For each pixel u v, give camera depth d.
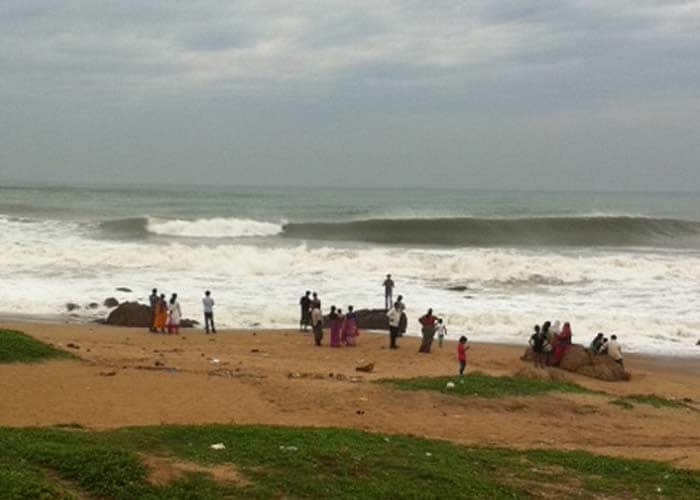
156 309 26.14
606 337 27.42
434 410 16.98
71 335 24.52
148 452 11.14
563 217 59.69
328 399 17.22
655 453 15.32
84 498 9.38
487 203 100.50
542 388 19.19
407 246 49.53
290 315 29.11
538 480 12.23
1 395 15.95
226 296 31.83
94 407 15.65
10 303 29.36
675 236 59.38
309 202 88.31
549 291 35.25
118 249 39.69
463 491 11.05
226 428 12.91
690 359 25.52
